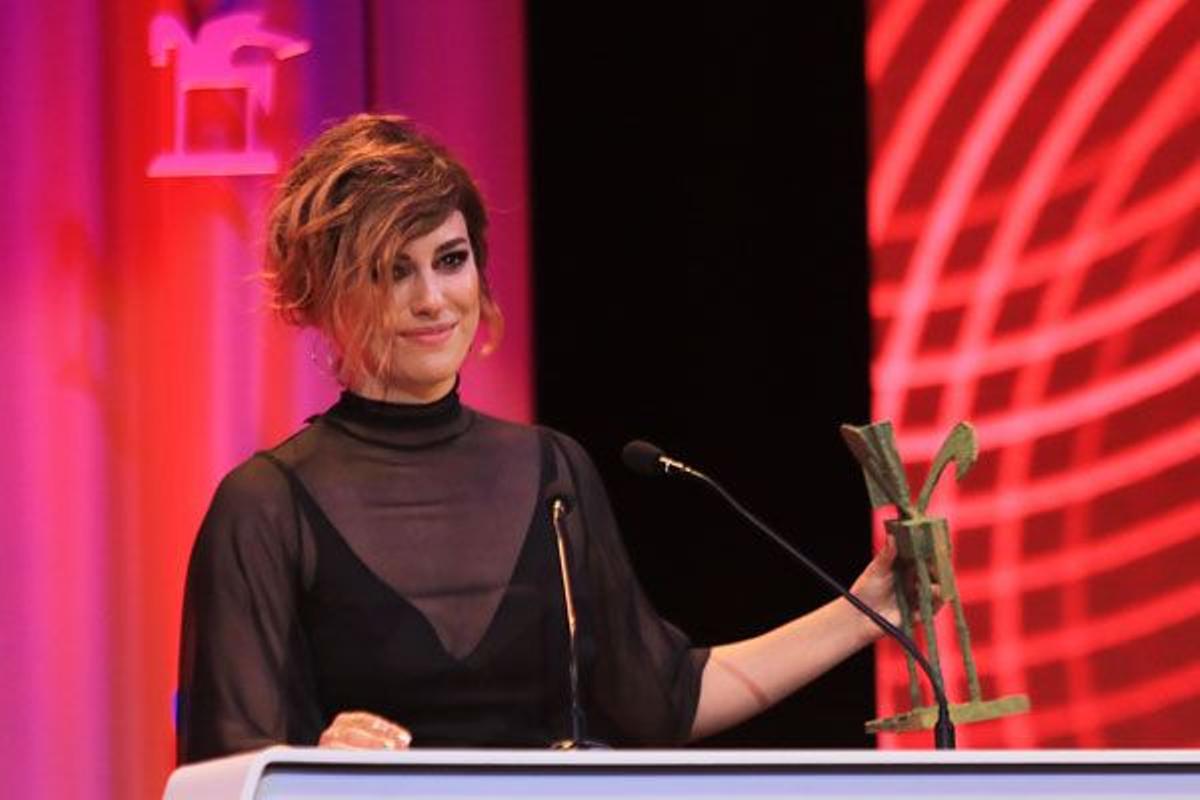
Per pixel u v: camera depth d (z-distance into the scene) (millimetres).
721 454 12719
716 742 12570
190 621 7371
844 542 12656
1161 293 12766
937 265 12820
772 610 12633
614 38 12906
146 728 12883
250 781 4770
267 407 13039
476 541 7570
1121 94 12828
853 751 5262
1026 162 12820
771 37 12891
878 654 12508
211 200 13125
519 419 12727
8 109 13172
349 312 7398
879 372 12758
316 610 7383
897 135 12852
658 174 12836
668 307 12781
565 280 12789
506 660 7461
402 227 7379
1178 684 12672
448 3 13023
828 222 12828
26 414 13016
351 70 13125
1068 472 12734
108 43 13242
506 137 12930
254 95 13164
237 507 7410
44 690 12852
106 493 13008
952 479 12758
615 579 7977
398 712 7355
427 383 7617
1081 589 12727
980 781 5387
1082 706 12664
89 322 13094
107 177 13180
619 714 8039
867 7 12891
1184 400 12719
